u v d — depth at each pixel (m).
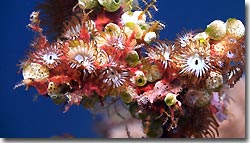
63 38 0.37
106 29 0.36
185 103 0.36
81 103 0.37
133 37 0.36
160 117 0.36
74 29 0.36
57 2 0.39
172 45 0.35
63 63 0.33
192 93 0.35
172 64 0.35
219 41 0.36
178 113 0.36
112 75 0.34
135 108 0.37
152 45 0.36
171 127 0.34
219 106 0.44
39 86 0.35
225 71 0.36
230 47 0.35
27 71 0.35
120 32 0.35
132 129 0.49
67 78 0.34
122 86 0.34
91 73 0.33
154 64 0.35
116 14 0.37
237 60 0.36
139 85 0.35
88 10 0.37
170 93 0.34
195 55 0.34
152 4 0.38
